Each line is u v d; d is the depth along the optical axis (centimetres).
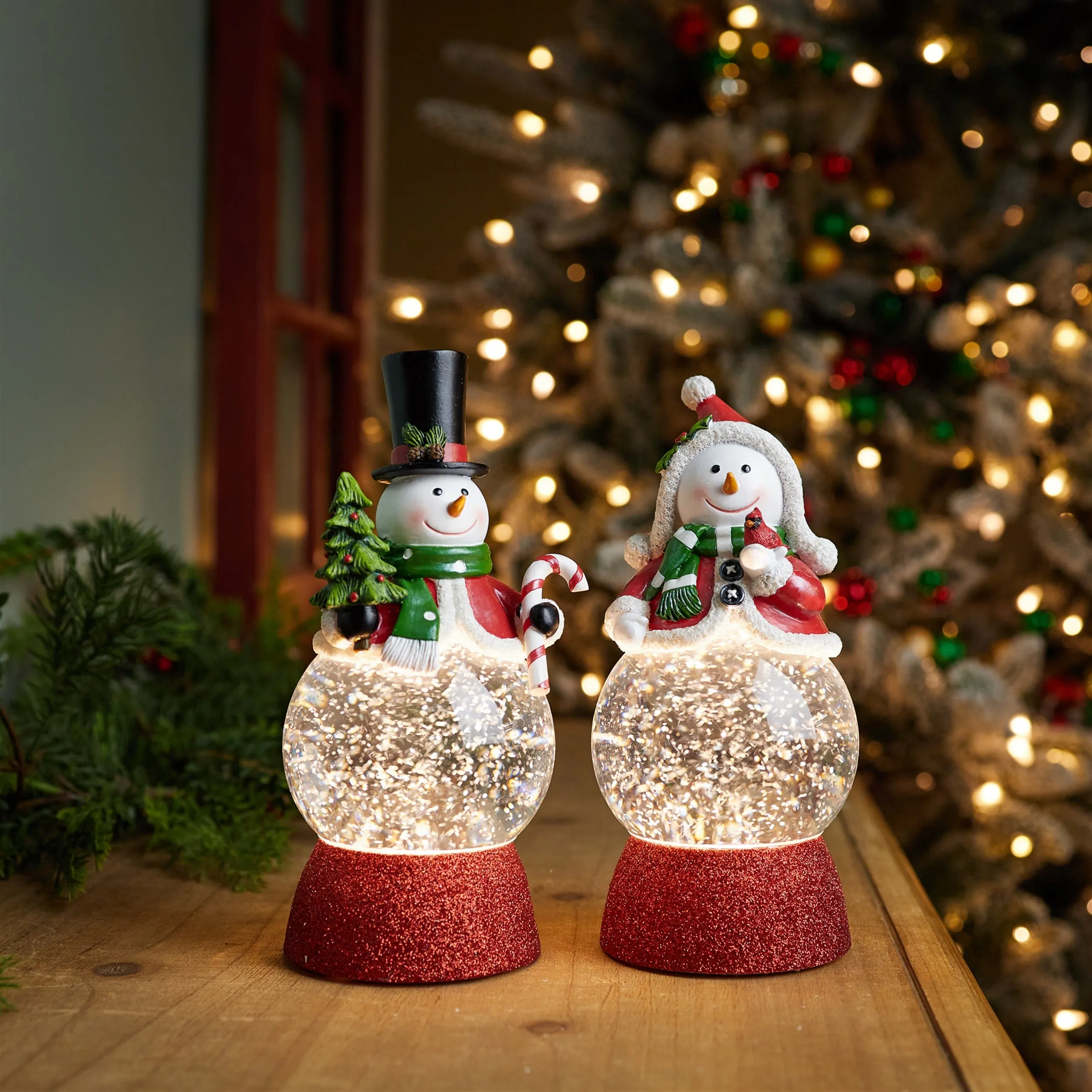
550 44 183
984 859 150
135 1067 82
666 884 92
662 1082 81
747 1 157
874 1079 82
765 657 91
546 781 93
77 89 129
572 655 178
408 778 89
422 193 246
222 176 154
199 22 156
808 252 160
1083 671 176
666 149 165
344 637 89
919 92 163
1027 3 160
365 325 210
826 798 92
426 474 92
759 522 92
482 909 91
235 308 154
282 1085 81
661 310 152
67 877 101
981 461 164
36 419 123
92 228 131
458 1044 84
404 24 246
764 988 90
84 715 117
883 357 160
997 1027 86
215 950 95
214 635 128
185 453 153
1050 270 159
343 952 90
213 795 110
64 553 125
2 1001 87
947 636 162
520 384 188
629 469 171
